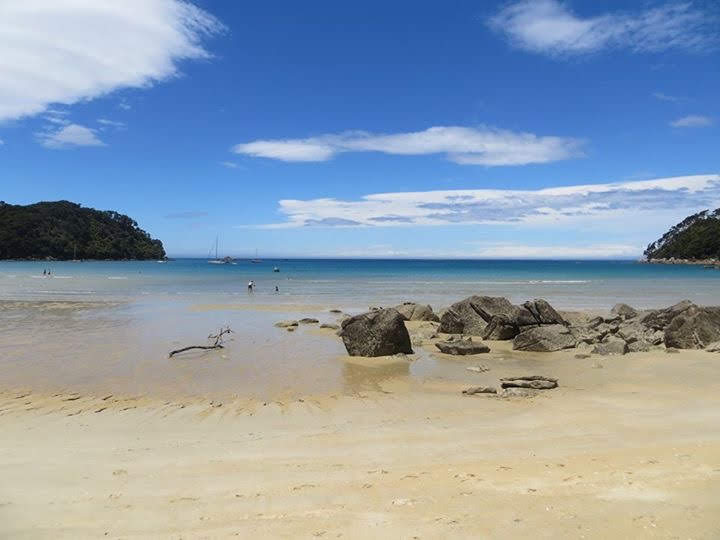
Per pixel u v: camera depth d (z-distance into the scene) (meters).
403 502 6.00
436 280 71.25
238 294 46.12
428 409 11.30
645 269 126.94
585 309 35.78
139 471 7.35
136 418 10.63
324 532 5.28
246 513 5.85
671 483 6.25
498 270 116.44
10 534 5.39
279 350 19.12
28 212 185.00
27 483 6.87
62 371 15.15
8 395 12.48
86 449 8.45
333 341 21.19
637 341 19.56
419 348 19.95
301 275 86.25
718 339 18.72
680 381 13.71
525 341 19.53
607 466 7.05
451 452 8.12
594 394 12.47
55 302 36.53
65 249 183.25
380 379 14.65
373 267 141.88
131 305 35.25
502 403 11.73
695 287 58.75
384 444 8.64
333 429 9.71
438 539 5.03
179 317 28.88
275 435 9.31
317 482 6.82
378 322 18.28
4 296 41.31
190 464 7.66
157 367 15.90
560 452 7.93
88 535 5.36
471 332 23.36
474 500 5.98
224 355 18.05
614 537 4.93
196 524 5.58
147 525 5.58
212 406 11.67
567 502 5.80
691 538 4.85
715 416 10.07
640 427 9.32
